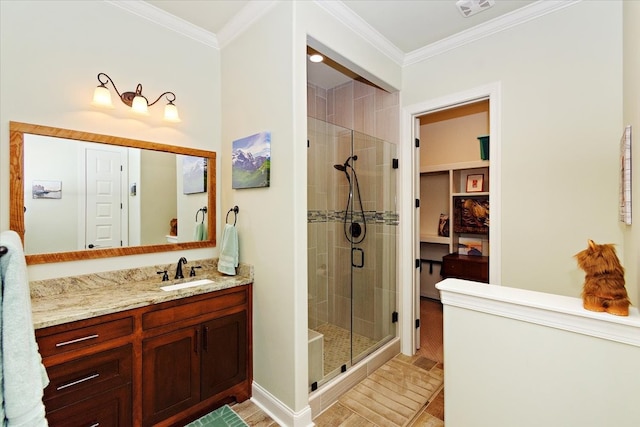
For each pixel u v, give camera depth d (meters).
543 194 2.02
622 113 1.73
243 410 1.98
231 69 2.32
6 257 0.94
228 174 2.36
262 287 2.03
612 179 1.77
